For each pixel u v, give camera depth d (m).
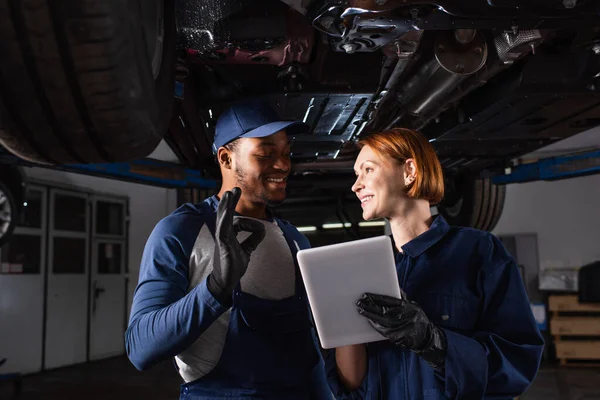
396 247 1.34
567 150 7.74
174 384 5.89
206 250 1.31
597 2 1.62
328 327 1.14
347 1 1.55
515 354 1.17
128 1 1.09
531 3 1.60
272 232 1.44
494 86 2.54
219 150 1.45
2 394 5.40
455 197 4.95
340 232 7.60
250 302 1.32
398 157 1.26
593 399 5.11
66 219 7.24
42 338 6.75
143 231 8.64
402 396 1.19
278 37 1.82
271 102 2.33
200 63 2.14
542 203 8.31
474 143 3.41
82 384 5.92
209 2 1.68
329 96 2.31
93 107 1.20
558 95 2.35
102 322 7.77
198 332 1.12
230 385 1.29
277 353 1.33
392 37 1.77
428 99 2.46
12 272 6.40
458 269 1.22
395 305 1.08
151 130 1.38
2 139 1.30
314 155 3.50
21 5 1.00
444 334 1.11
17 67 1.10
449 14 1.67
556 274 7.68
